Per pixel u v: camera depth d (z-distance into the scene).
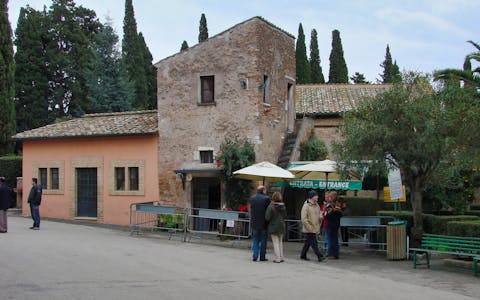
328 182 18.92
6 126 32.97
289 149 22.94
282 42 23.70
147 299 8.69
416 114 14.15
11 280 9.91
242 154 20.41
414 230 15.70
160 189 22.55
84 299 8.54
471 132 13.80
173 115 22.47
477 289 10.93
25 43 43.56
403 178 16.67
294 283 10.82
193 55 22.19
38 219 20.17
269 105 22.03
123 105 42.56
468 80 21.84
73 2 48.75
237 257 14.73
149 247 16.08
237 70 21.41
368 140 14.45
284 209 14.09
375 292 10.17
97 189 24.28
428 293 10.33
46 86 44.16
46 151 25.62
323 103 26.75
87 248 14.97
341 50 52.88
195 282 10.40
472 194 20.72
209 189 22.11
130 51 48.03
